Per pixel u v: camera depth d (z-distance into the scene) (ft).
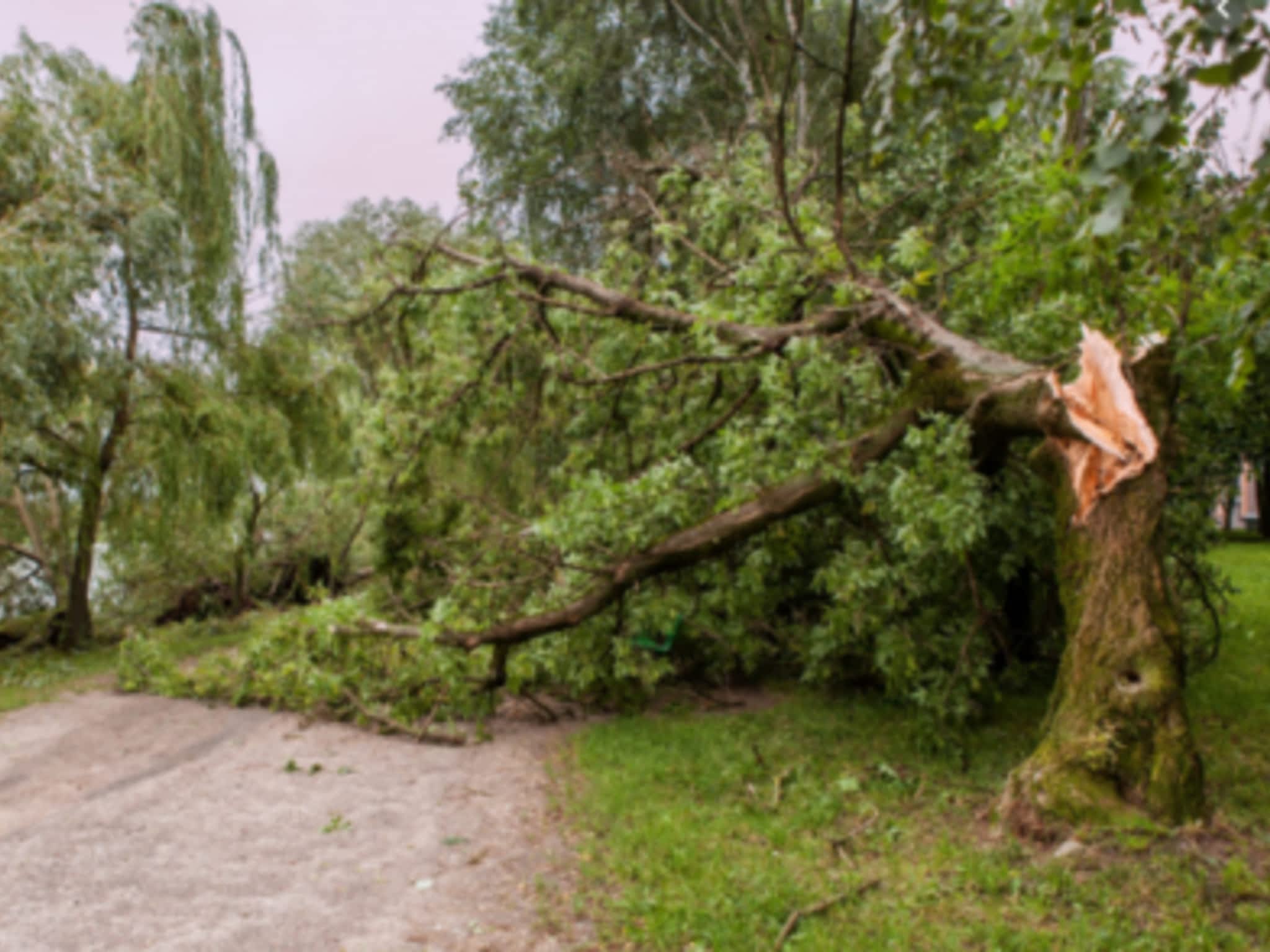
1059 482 18.75
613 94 60.90
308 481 57.82
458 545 33.06
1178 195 16.49
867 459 22.61
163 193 49.85
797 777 21.07
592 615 25.76
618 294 27.96
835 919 14.15
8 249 41.19
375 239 34.65
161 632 53.31
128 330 49.65
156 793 21.93
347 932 14.51
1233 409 26.22
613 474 32.65
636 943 13.89
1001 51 11.37
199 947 14.02
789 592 27.94
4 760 25.36
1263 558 57.93
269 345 53.36
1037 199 22.82
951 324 27.20
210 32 51.44
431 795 21.40
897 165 33.27
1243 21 7.99
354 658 28.27
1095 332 18.70
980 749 22.91
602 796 20.45
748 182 29.84
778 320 27.02
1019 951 12.94
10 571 56.85
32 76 47.11
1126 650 16.70
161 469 48.52
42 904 15.67
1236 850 15.17
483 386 30.68
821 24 50.16
